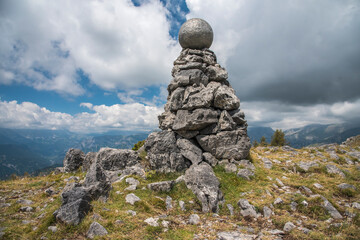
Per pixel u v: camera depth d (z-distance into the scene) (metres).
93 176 12.01
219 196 11.91
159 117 19.83
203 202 11.33
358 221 9.48
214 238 8.17
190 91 17.45
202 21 20.36
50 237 7.59
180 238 8.04
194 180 12.75
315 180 15.16
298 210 10.83
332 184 14.44
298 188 13.84
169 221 9.44
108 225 8.39
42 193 13.43
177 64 20.27
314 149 26.89
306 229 8.85
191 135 17.27
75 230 8.09
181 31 20.58
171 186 12.90
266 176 15.87
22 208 10.62
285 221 9.62
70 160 21.09
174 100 17.78
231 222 9.86
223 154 17.06
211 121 16.91
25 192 14.20
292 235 8.47
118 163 16.95
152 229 8.40
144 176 14.90
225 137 17.23
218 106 18.11
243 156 17.50
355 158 21.86
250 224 9.66
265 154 24.86
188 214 10.52
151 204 10.95
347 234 8.39
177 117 17.47
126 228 8.36
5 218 9.55
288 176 16.36
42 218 9.39
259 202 11.48
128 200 11.02
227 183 13.98
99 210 9.62
